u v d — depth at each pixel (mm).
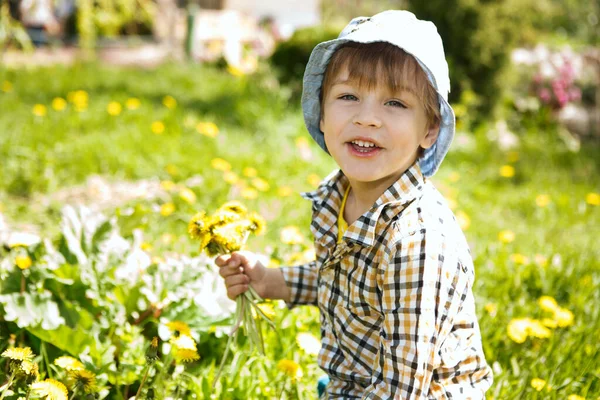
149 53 12523
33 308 2232
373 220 1753
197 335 2324
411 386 1662
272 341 2438
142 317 2455
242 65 10547
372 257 1777
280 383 2262
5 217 4035
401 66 1710
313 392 2268
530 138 7949
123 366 2182
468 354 1812
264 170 5184
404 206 1771
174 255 3035
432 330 1677
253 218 2010
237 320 1996
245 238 2023
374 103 1731
